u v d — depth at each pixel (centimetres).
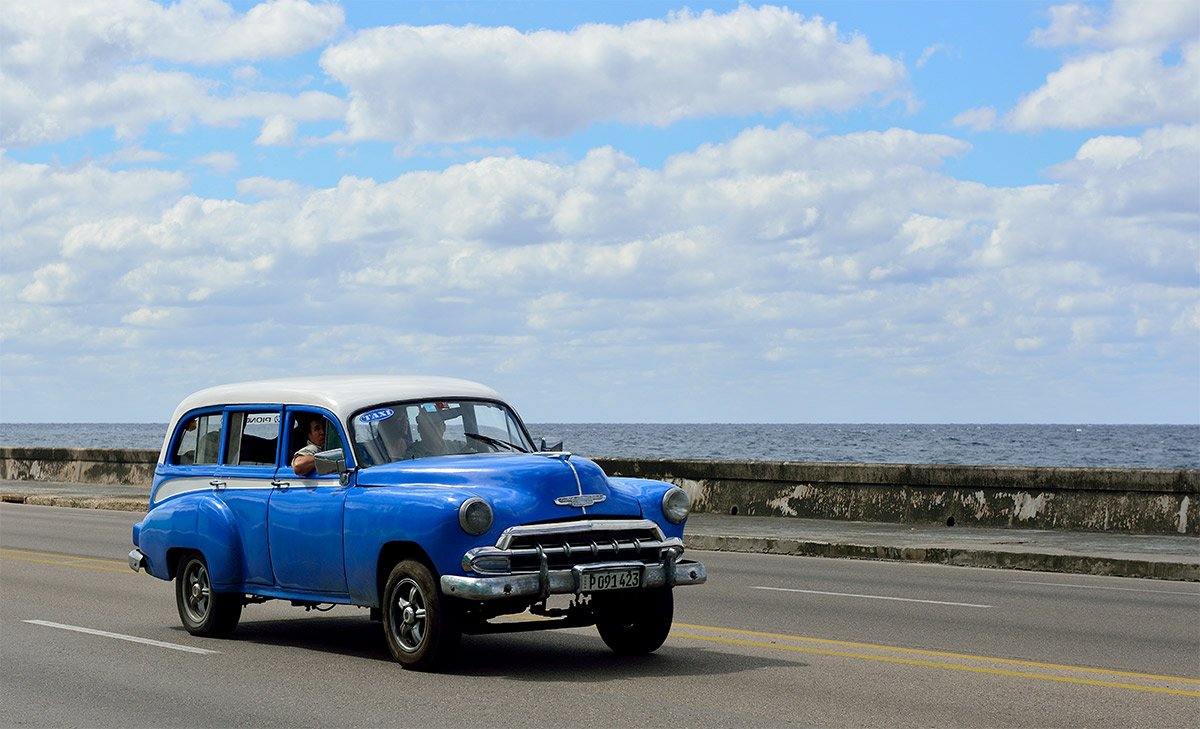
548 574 931
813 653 1058
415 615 971
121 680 952
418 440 1052
